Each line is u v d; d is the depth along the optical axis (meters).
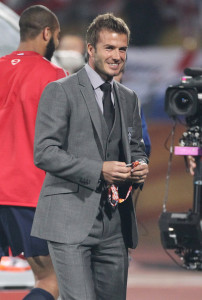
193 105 12.95
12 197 12.06
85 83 10.59
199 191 13.20
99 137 10.48
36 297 11.92
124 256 10.82
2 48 16.25
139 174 10.38
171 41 31.83
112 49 10.45
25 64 12.28
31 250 12.17
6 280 15.73
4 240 12.48
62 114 10.41
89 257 10.60
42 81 12.12
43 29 12.60
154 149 29.52
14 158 12.08
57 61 15.94
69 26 31.47
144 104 30.62
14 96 12.17
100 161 10.30
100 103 10.70
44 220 10.46
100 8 31.78
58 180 10.48
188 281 21.38
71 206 10.41
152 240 27.55
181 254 13.34
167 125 29.77
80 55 17.56
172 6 31.86
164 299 18.75
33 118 12.09
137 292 19.66
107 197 10.58
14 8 31.14
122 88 11.02
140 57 31.08
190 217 13.05
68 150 10.50
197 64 31.36
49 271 12.22
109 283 10.76
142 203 28.66
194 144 13.13
